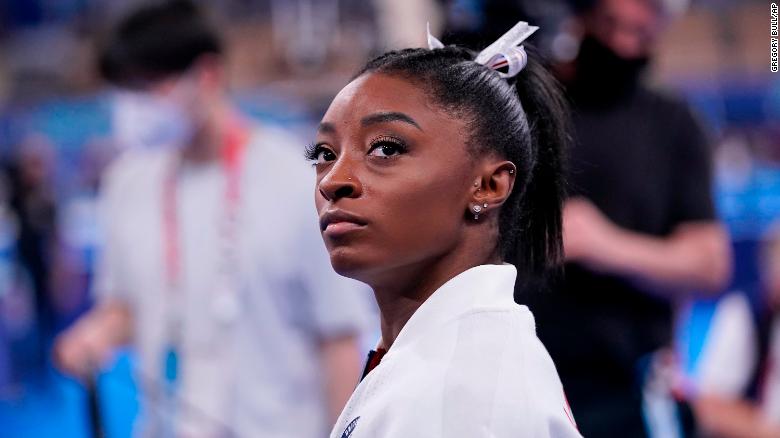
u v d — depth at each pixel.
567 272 3.14
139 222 3.80
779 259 5.06
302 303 3.58
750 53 11.09
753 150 9.83
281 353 3.57
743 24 11.21
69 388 8.15
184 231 3.68
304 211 3.57
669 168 3.40
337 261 1.55
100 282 4.08
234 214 3.61
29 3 15.24
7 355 10.25
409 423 1.44
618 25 3.21
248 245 3.57
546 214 1.94
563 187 1.99
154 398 3.64
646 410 3.21
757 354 4.95
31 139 11.09
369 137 1.57
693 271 3.33
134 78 3.74
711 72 10.80
